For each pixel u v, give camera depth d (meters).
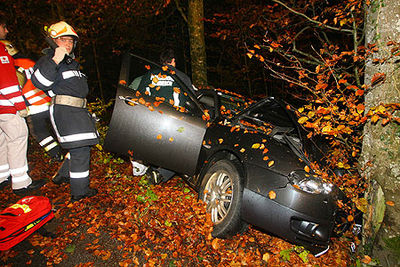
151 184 4.12
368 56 2.88
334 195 2.86
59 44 3.24
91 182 4.21
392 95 2.68
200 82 7.05
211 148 3.57
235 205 3.07
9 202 3.69
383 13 2.68
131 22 12.89
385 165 2.73
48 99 4.41
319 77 3.46
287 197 2.80
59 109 3.29
